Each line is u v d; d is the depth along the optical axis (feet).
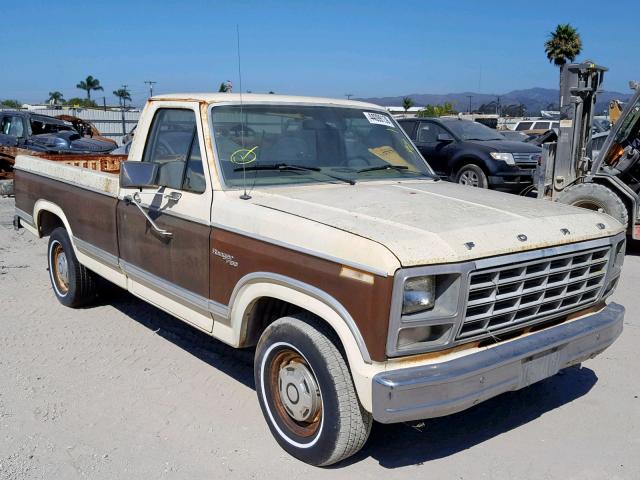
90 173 17.95
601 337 12.83
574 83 31.27
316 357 11.28
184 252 14.07
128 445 12.82
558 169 32.37
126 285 16.88
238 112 14.67
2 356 17.15
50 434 13.19
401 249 10.12
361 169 15.61
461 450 12.78
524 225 11.75
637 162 30.83
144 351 17.62
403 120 48.83
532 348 11.35
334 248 10.70
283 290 11.68
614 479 11.83
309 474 11.84
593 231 12.55
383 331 10.02
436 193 14.05
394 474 11.89
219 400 14.78
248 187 13.70
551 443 13.07
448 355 10.68
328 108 16.29
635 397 15.16
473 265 10.41
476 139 44.80
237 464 12.17
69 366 16.60
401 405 10.02
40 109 116.88
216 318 13.64
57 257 21.34
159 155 15.65
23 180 22.34
